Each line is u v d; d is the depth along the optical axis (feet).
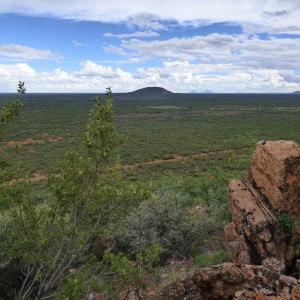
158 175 119.24
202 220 32.71
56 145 198.70
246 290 17.85
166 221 31.71
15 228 21.24
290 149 26.07
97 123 19.85
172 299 19.89
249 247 24.20
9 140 213.05
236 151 177.88
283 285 17.84
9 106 20.21
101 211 21.04
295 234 24.04
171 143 211.20
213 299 19.02
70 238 20.89
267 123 339.98
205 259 28.19
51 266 19.51
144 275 26.18
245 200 26.35
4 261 22.52
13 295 24.14
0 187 19.81
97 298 22.66
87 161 20.56
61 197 19.89
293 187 24.77
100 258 29.04
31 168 128.06
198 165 139.95
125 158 156.66
